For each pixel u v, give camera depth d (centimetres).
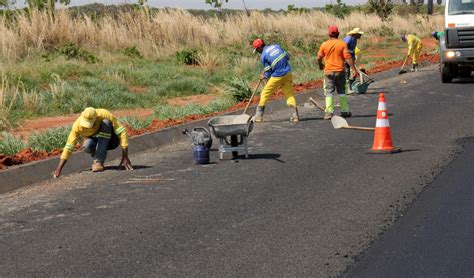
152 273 629
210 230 751
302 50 3578
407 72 2700
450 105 1695
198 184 977
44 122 1647
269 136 1373
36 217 844
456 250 664
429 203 831
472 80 2312
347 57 1545
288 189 922
